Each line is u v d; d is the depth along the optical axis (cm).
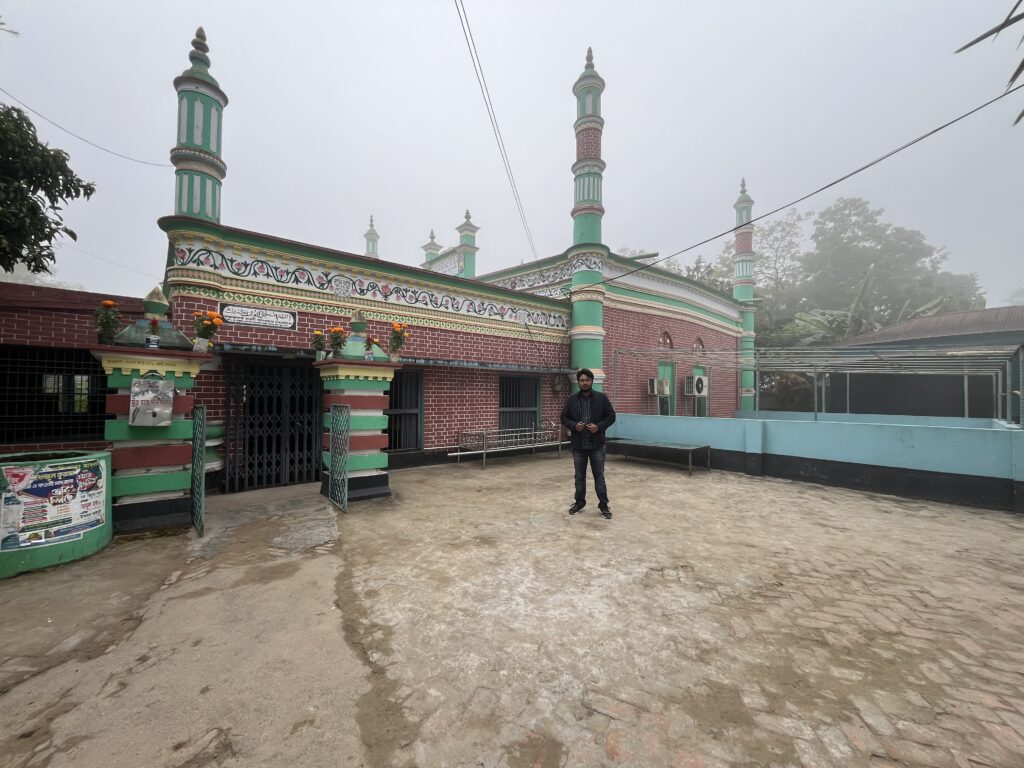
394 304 847
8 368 571
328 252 746
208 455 629
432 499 624
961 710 213
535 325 1106
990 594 345
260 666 242
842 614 311
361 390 615
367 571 374
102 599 320
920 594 344
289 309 712
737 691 227
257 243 674
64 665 242
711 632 285
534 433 1070
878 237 3250
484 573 372
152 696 216
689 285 1529
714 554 425
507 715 207
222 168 648
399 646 263
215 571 370
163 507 484
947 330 1582
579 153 1143
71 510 390
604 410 549
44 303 579
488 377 1007
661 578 368
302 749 184
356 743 188
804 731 199
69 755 179
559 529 495
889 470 699
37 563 369
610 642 271
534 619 297
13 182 467
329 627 283
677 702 217
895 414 1463
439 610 308
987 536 491
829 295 3266
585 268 1138
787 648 268
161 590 335
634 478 813
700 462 932
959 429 644
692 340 1574
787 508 606
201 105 624
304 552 415
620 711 210
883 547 452
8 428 571
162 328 485
